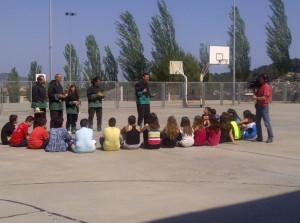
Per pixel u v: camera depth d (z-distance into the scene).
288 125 20.41
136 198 7.72
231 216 6.76
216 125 13.15
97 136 15.34
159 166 10.35
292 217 6.73
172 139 12.63
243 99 39.94
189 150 12.47
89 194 7.96
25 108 31.36
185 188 8.43
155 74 59.34
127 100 37.69
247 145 13.50
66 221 6.49
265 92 13.90
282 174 9.68
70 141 12.12
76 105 15.85
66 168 10.05
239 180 9.11
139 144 12.44
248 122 14.71
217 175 9.52
